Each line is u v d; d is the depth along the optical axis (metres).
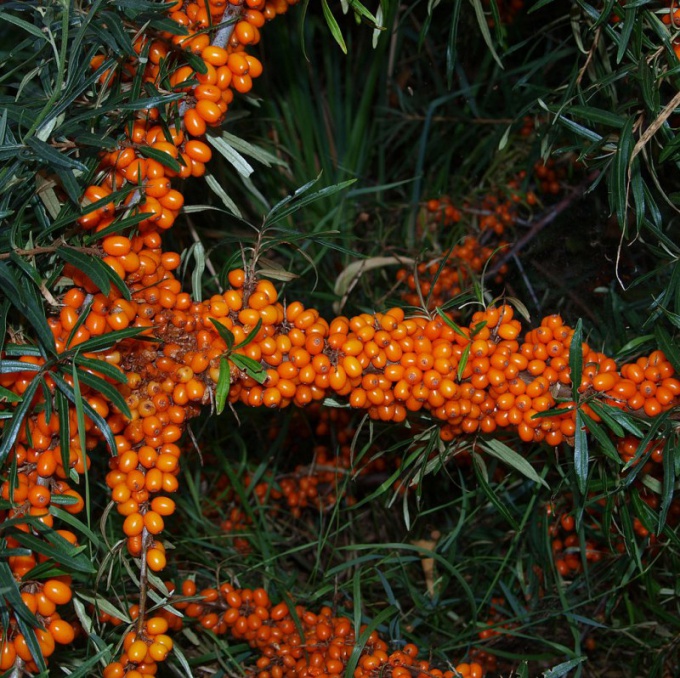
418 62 0.95
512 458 0.54
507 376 0.50
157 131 0.50
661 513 0.50
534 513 0.67
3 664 0.46
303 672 0.57
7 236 0.48
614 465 0.56
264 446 0.77
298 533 0.76
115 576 0.55
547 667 0.67
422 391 0.50
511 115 0.84
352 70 0.95
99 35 0.48
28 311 0.46
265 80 0.84
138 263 0.49
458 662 0.66
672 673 0.65
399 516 0.73
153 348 0.50
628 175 0.52
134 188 0.48
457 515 0.73
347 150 0.88
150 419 0.49
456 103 0.94
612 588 0.66
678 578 0.61
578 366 0.49
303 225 0.85
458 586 0.71
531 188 0.82
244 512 0.75
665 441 0.51
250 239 0.53
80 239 0.50
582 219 0.75
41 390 0.48
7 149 0.46
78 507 0.49
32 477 0.48
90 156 0.49
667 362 0.51
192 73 0.50
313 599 0.63
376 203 0.86
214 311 0.50
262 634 0.59
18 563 0.47
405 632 0.65
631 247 0.72
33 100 0.51
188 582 0.60
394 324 0.50
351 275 0.73
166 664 0.61
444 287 0.75
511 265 0.77
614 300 0.66
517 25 0.85
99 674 0.57
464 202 0.83
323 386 0.50
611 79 0.55
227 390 0.47
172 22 0.49
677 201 0.54
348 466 0.73
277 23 0.80
